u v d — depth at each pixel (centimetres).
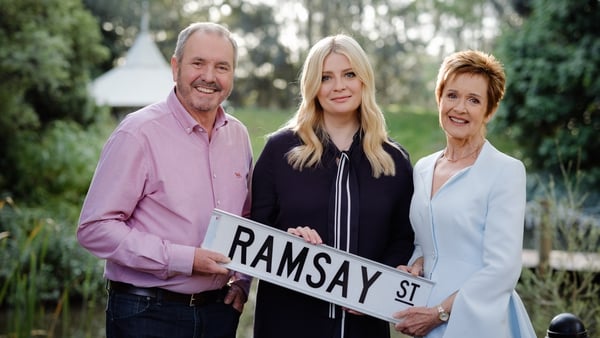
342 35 356
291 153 350
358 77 349
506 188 318
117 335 338
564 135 1361
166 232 333
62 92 1301
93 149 1239
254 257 330
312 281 332
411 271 338
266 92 3444
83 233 330
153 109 345
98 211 327
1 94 1088
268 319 352
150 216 335
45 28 1117
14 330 609
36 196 1144
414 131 2339
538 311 544
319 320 344
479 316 309
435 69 3175
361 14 3406
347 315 345
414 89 3594
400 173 355
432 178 341
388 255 355
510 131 1493
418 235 341
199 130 344
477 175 326
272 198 354
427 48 3525
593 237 575
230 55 346
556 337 320
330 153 352
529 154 1473
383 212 347
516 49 1434
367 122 353
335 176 348
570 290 557
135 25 2591
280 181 350
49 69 1086
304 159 348
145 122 337
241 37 3422
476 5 3056
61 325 780
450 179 330
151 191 335
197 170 341
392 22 3500
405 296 330
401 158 359
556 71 1359
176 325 336
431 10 3344
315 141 350
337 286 333
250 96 3438
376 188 349
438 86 338
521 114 1405
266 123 2266
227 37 347
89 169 1195
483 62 328
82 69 1335
